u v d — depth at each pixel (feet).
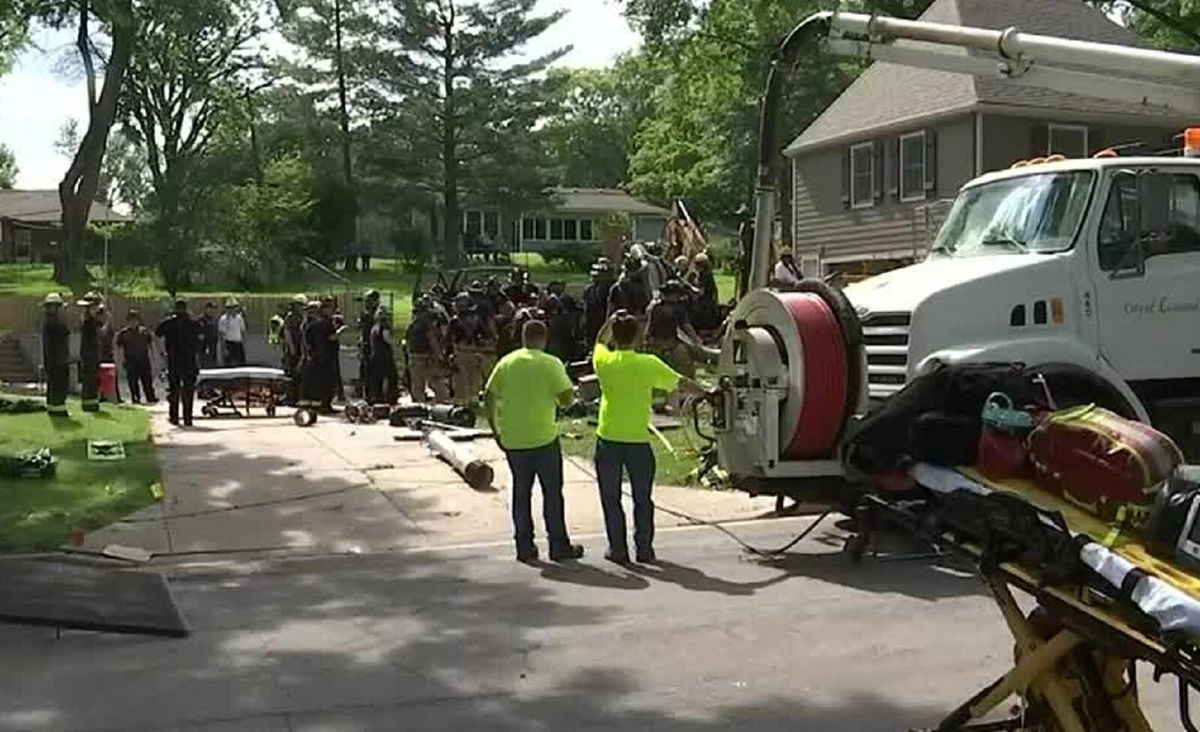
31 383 102.94
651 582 30.76
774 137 42.16
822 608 27.94
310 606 28.91
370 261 211.20
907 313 32.91
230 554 34.73
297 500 41.60
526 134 194.39
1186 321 34.91
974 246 36.65
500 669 23.76
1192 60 30.42
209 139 200.95
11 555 34.01
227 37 193.67
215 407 69.87
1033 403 19.40
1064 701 15.66
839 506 32.27
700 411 50.55
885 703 21.43
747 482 32.91
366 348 70.38
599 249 214.48
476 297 70.13
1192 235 35.37
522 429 33.12
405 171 192.65
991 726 17.25
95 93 160.86
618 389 32.60
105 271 167.63
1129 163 34.76
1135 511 15.43
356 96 196.65
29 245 251.39
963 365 21.30
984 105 101.14
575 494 42.50
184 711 21.50
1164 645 13.69
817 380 31.14
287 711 21.45
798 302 31.78
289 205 173.06
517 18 191.72
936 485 17.95
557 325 66.80
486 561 33.55
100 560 33.73
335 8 193.88
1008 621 16.25
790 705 21.40
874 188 114.11
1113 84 32.89
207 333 88.58
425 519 38.88
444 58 192.44
